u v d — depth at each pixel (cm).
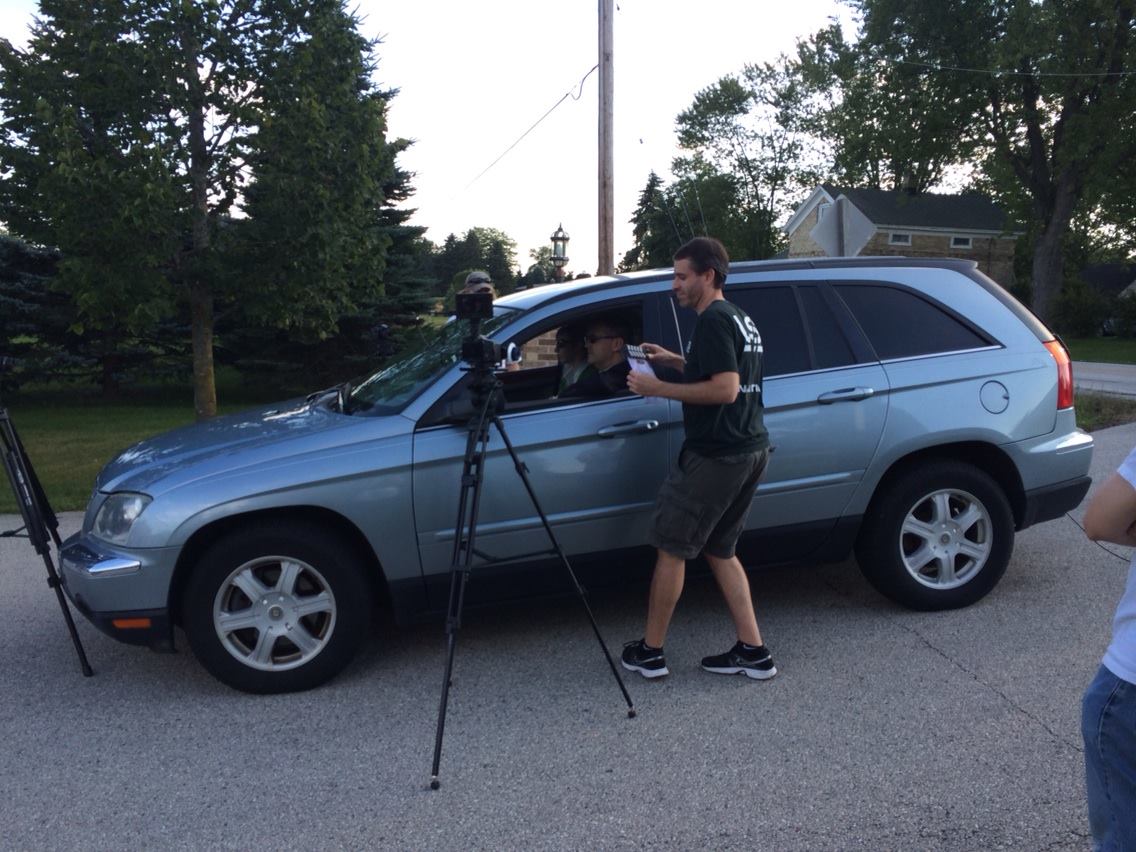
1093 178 2984
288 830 300
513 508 412
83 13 962
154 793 325
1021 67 3058
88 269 967
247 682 399
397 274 2112
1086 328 3819
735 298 453
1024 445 470
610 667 384
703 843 286
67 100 959
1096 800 192
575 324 446
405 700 394
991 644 431
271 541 391
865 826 292
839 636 448
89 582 384
